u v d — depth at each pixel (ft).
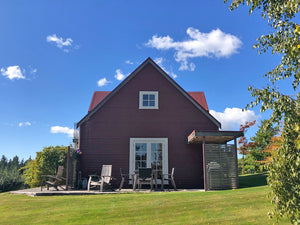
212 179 37.52
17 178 63.98
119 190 38.47
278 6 13.08
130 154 44.73
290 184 10.25
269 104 10.82
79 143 44.98
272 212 11.35
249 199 26.68
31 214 25.07
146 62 48.47
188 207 25.35
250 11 14.06
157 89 47.42
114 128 45.62
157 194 32.58
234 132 37.96
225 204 25.61
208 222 21.22
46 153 69.56
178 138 45.75
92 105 53.42
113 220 22.61
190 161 45.11
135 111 46.39
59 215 24.34
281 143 10.32
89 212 24.89
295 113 10.08
